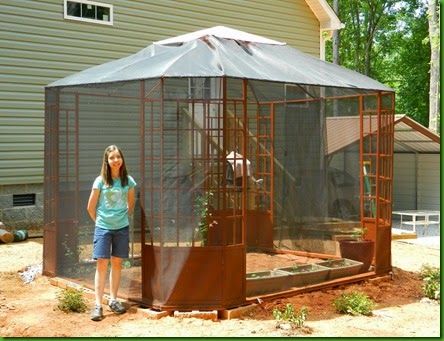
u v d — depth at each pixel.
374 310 6.91
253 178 9.95
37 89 11.72
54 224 8.04
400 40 35.38
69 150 7.79
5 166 11.31
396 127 14.44
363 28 37.28
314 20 17.36
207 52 6.91
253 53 7.45
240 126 6.97
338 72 8.19
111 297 6.45
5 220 11.33
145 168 6.49
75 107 7.66
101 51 12.68
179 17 14.06
